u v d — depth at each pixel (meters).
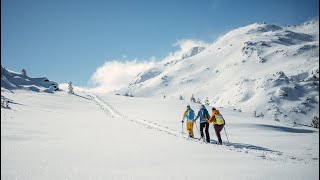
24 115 22.17
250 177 5.79
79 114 29.70
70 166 6.11
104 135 12.38
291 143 16.12
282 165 7.14
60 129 13.92
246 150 10.99
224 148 10.41
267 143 15.82
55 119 20.28
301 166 7.18
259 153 10.18
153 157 7.65
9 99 42.12
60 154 7.41
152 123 24.44
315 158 11.28
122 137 11.93
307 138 19.66
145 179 5.43
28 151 7.53
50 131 12.81
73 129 14.24
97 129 14.89
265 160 7.86
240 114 47.59
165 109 45.62
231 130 22.80
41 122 17.16
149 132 14.67
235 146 13.79
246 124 27.48
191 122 16.41
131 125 18.45
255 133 21.48
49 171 5.58
